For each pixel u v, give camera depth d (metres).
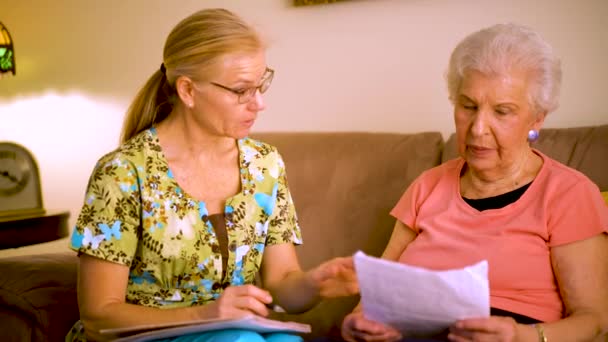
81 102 3.13
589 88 1.90
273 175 1.54
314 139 2.10
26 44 3.26
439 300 1.08
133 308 1.32
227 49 1.35
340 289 1.39
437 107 2.14
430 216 1.56
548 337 1.22
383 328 1.23
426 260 1.50
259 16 2.52
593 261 1.34
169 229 1.40
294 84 2.46
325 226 1.93
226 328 1.21
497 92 1.38
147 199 1.39
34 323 1.71
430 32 2.13
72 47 3.12
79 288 1.39
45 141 3.28
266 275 1.54
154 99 1.52
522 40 1.39
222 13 1.40
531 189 1.44
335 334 1.74
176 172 1.45
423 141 1.90
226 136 1.42
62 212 2.79
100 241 1.36
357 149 1.99
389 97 2.24
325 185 1.99
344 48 2.32
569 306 1.34
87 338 1.43
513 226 1.42
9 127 3.37
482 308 1.08
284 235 1.55
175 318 1.28
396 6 2.19
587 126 1.83
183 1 2.74
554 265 1.38
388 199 1.87
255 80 1.38
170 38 1.42
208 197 1.47
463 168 1.59
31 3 3.21
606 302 1.32
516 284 1.39
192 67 1.37
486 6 2.03
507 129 1.40
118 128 3.04
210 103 1.39
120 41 2.96
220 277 1.44
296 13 2.42
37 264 1.87
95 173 1.40
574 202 1.37
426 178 1.64
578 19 1.89
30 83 3.28
